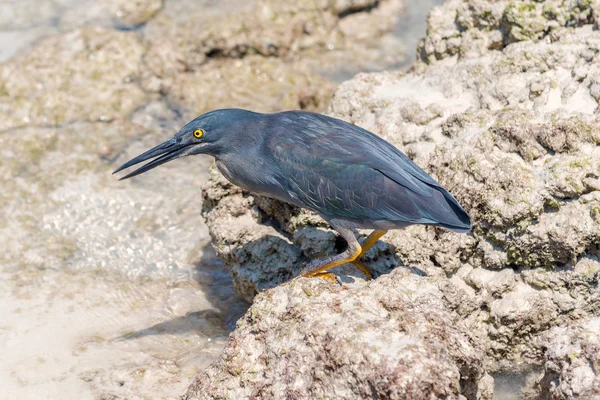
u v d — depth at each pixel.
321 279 10.35
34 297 13.48
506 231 11.02
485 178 11.16
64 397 11.15
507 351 11.17
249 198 12.44
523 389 10.73
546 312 10.88
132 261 14.55
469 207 11.27
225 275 14.20
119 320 13.02
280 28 19.61
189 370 11.70
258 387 9.70
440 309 9.79
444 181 11.55
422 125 12.49
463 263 11.47
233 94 18.34
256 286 12.02
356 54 19.73
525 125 11.26
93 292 13.70
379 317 9.61
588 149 11.05
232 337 10.27
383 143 10.81
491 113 11.88
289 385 9.47
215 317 13.13
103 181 16.27
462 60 13.62
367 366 8.97
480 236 11.28
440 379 8.85
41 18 21.03
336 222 10.76
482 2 13.62
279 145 10.78
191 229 15.20
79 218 15.47
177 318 13.10
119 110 18.20
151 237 15.05
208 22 19.73
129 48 19.36
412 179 10.32
